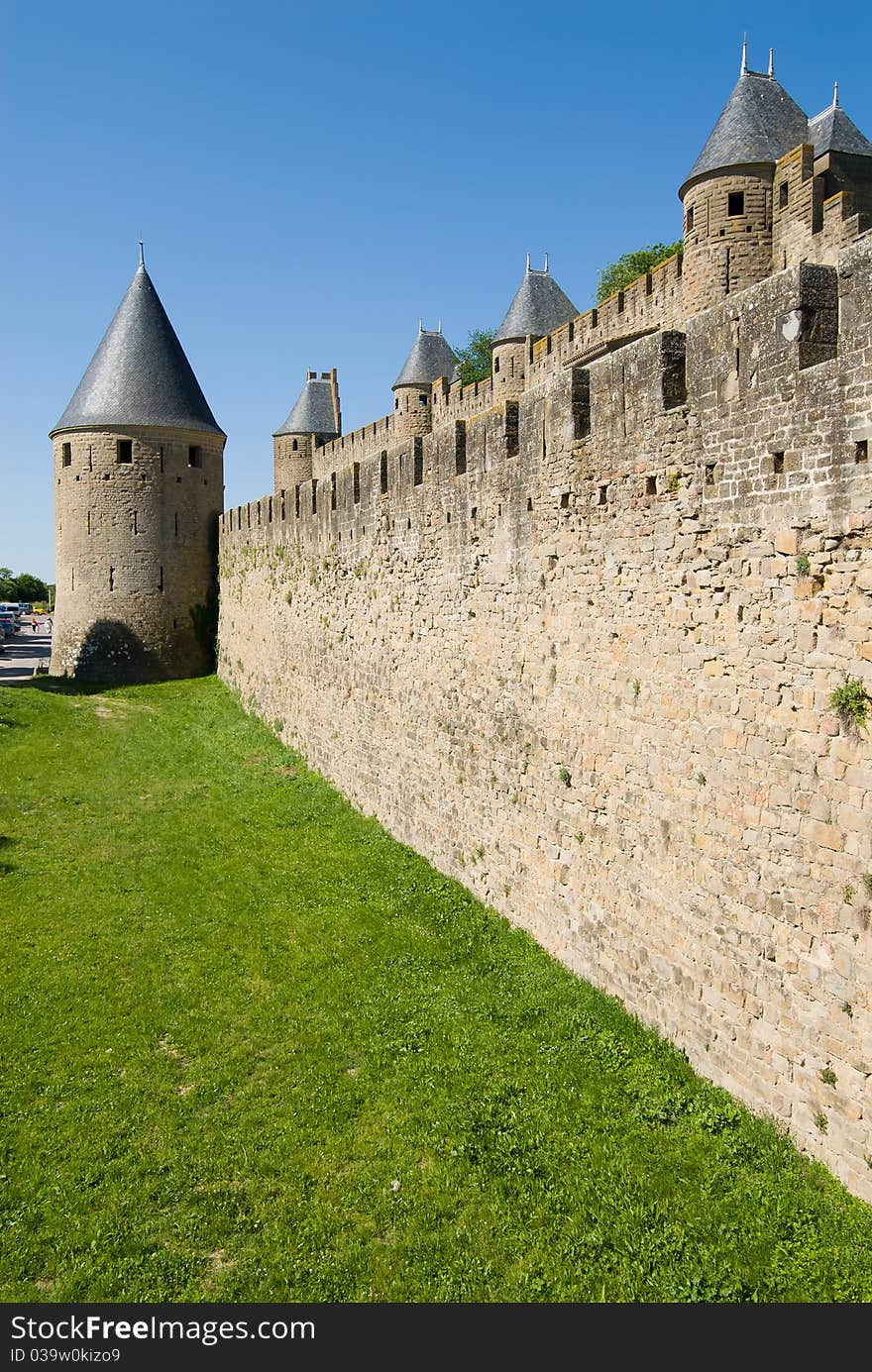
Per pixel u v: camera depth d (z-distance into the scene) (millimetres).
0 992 11477
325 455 49156
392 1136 8656
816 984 7578
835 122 20469
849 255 7023
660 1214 7402
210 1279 6980
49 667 43438
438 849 15570
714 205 20875
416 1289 6832
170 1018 10875
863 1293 6434
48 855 16562
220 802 20234
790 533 7738
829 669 7371
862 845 7078
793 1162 7629
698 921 9094
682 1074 9094
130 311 39281
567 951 11664
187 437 38344
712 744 8828
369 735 18812
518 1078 9477
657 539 9602
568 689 11523
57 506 38688
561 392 11391
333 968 12133
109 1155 8406
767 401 7941
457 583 14719
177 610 38344
